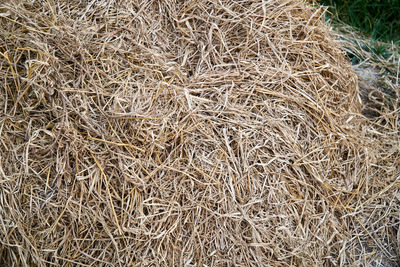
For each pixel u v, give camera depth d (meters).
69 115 1.41
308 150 1.56
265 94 1.57
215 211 1.42
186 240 1.42
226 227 1.44
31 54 1.46
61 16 1.53
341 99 1.71
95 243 1.40
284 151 1.53
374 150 1.74
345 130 1.68
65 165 1.38
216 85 1.56
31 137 1.39
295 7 1.77
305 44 1.71
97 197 1.38
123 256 1.38
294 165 1.52
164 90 1.48
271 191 1.47
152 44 1.61
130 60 1.52
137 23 1.61
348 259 1.58
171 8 1.68
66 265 1.38
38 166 1.41
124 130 1.42
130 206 1.38
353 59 2.19
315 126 1.62
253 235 1.43
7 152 1.41
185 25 1.68
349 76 1.81
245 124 1.50
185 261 1.40
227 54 1.63
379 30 2.47
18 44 1.46
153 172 1.40
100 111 1.41
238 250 1.43
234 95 1.54
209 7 1.68
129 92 1.46
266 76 1.59
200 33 1.67
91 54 1.50
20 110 1.44
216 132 1.49
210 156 1.47
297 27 1.74
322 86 1.67
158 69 1.54
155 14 1.67
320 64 1.70
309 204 1.52
